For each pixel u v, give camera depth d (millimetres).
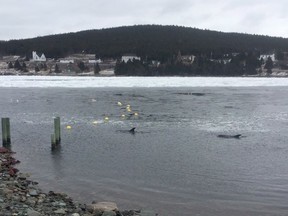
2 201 11648
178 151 22297
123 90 69688
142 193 14961
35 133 27828
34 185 15484
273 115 37875
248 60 177125
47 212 11141
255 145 24000
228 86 88125
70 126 30656
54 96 55844
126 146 23656
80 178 16875
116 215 11789
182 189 15523
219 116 36875
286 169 18562
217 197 14617
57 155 21328
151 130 29219
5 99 50906
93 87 76688
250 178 17109
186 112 39656
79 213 11445
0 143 24766
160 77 149000
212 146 23656
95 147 23359
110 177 17094
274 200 14359
